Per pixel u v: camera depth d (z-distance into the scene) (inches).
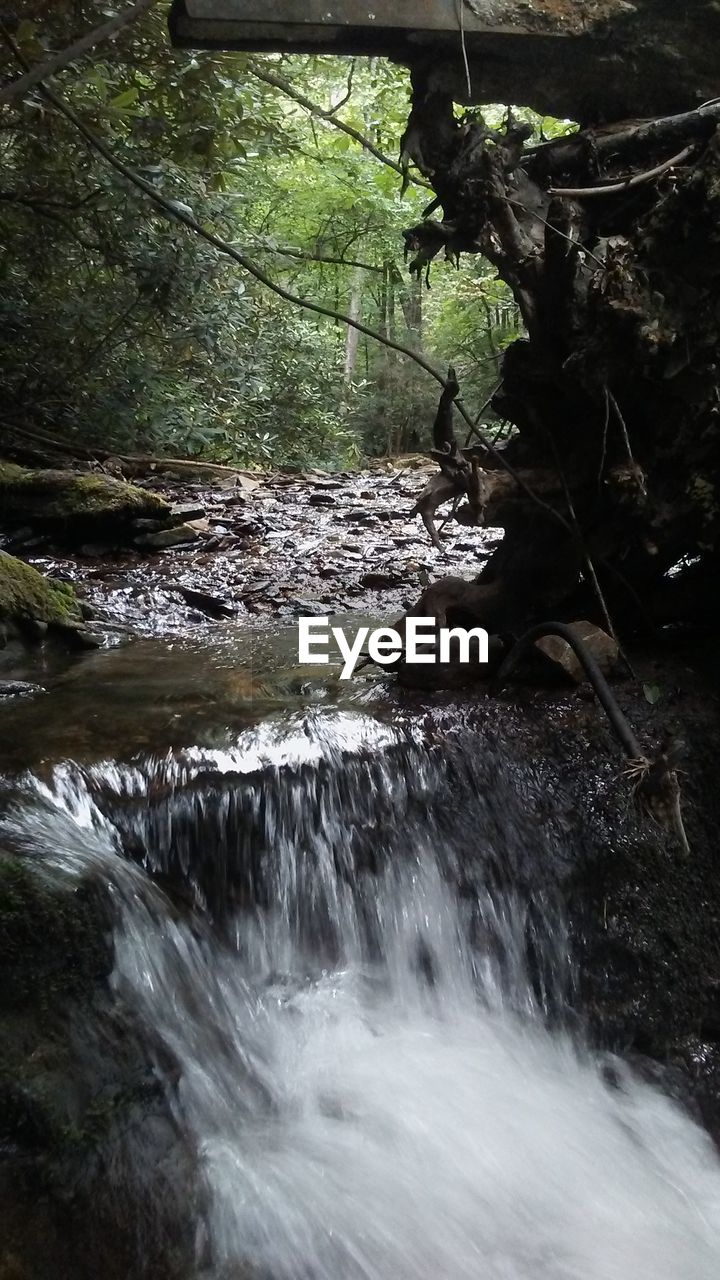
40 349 390.9
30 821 133.8
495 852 155.4
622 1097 147.3
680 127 154.9
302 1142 127.2
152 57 286.2
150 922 129.7
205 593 251.6
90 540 290.8
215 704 173.6
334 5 140.3
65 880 121.2
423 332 748.6
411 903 150.8
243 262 118.8
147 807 142.0
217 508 336.5
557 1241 126.3
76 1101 112.8
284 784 148.6
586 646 155.9
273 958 143.4
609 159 159.6
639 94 159.3
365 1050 139.9
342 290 729.6
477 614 179.5
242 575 273.7
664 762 130.9
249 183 486.3
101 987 119.8
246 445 500.7
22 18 224.4
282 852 146.3
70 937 117.4
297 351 557.3
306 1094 132.7
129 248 371.2
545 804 159.8
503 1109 137.9
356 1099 133.4
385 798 153.6
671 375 153.7
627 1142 140.9
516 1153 133.7
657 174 150.0
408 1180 126.8
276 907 145.1
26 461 369.1
